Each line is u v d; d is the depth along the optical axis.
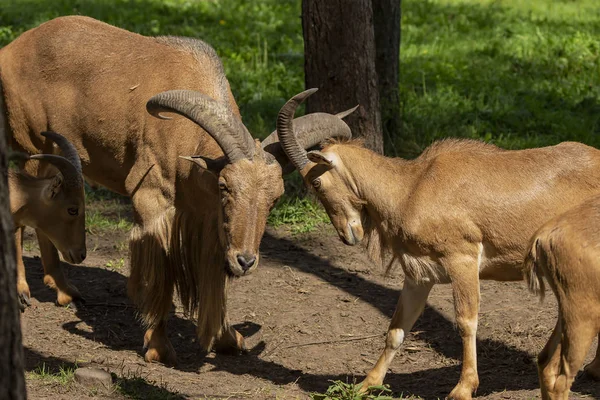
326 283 17.53
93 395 11.92
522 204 12.01
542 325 15.23
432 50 33.50
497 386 12.97
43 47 15.62
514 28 37.50
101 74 14.89
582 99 27.34
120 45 15.12
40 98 15.59
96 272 18.05
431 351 14.68
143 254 13.99
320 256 18.89
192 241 13.91
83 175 15.95
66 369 13.27
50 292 17.03
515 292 16.78
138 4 38.78
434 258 12.35
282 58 31.50
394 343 12.73
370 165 12.69
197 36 33.59
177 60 14.41
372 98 20.84
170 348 14.20
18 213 15.12
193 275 14.06
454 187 12.16
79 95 15.09
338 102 20.69
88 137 15.12
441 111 26.17
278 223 20.39
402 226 12.43
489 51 33.12
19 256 15.98
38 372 12.95
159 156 13.89
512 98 27.20
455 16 40.41
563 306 10.59
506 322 15.44
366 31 20.55
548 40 34.44
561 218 10.72
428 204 12.20
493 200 12.05
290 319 15.95
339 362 14.38
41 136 15.83
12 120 16.06
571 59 31.50
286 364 14.30
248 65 30.36
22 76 15.80
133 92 14.44
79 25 15.68
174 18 36.22
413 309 12.73
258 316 16.06
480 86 28.59
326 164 12.67
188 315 16.27
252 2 41.09
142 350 14.46
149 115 14.05
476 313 12.16
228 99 14.15
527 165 12.20
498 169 12.20
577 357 10.52
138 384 12.42
